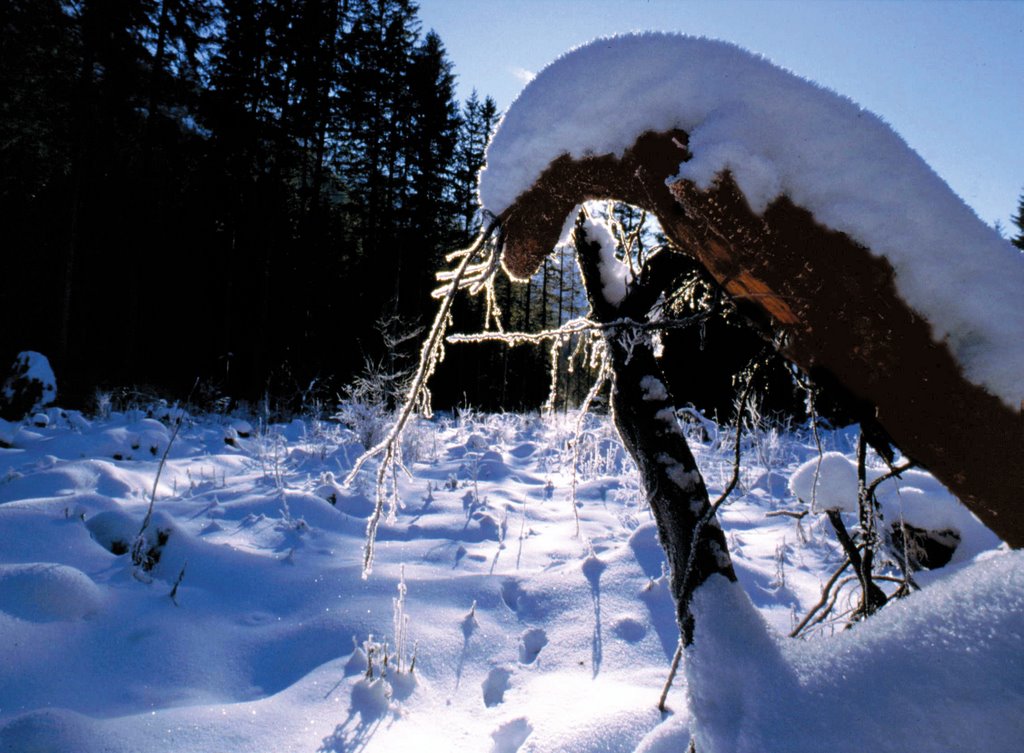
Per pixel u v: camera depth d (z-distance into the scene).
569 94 0.87
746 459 5.79
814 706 0.73
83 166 13.62
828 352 0.79
